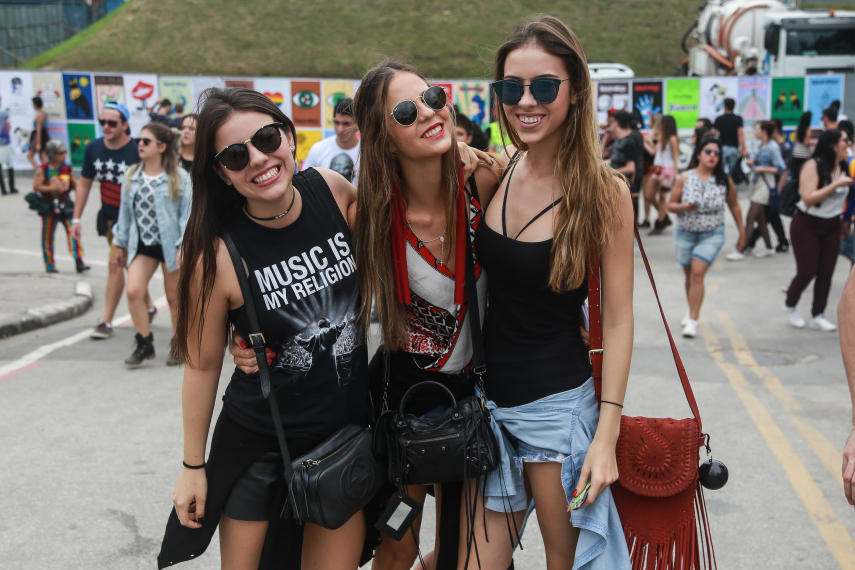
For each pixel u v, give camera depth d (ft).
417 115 6.82
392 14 92.84
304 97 52.54
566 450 7.16
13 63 91.86
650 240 38.91
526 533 11.69
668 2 101.50
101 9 101.76
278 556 7.30
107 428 15.25
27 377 18.60
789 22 62.08
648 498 7.02
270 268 6.89
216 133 6.53
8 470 13.32
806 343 21.31
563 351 7.29
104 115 20.92
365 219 7.18
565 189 6.90
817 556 10.58
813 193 21.54
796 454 13.94
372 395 8.16
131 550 10.80
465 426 7.14
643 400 16.87
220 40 87.15
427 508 12.41
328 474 6.78
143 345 19.54
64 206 30.37
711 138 21.34
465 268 7.34
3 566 10.37
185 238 6.80
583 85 6.92
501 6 96.27
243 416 7.14
